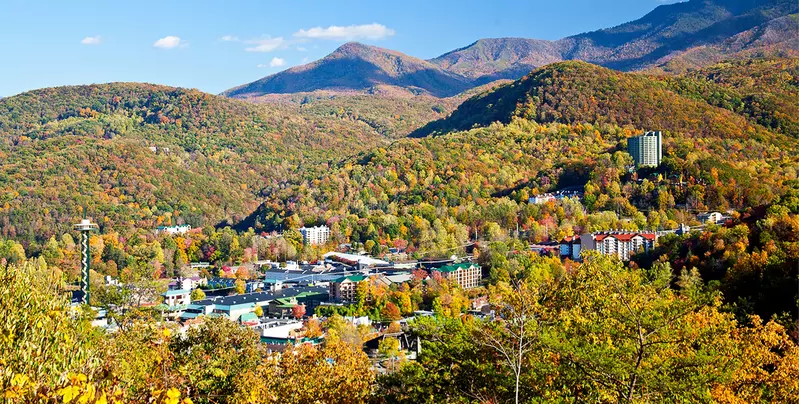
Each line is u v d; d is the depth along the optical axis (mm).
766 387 42281
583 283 44094
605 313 39031
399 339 100188
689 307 38219
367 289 156375
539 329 39031
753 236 121062
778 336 46531
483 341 40156
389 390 49938
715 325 41969
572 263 168625
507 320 42156
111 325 89688
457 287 161000
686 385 33969
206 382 45156
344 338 109875
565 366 36969
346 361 54719
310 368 53031
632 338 36938
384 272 184625
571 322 41000
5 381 23172
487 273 188625
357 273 178875
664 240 148750
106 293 98938
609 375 34812
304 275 197500
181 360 45844
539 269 149125
